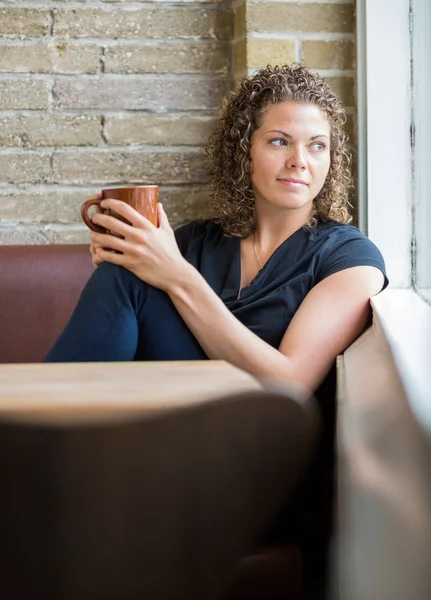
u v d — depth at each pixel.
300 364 1.54
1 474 0.53
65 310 1.98
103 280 1.53
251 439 0.57
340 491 0.92
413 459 0.71
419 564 0.56
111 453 0.53
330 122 1.84
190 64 2.23
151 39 2.21
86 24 2.20
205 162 2.24
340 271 1.66
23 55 2.19
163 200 2.24
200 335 1.54
